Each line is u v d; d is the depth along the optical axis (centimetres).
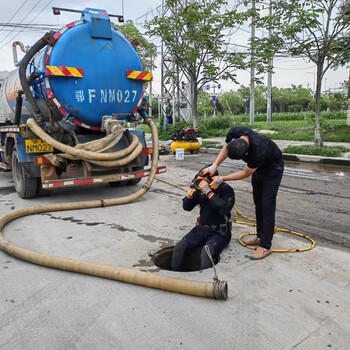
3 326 302
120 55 683
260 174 424
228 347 266
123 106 704
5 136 804
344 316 300
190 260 449
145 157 745
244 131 403
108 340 279
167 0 1512
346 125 1792
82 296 345
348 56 1248
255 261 411
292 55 1230
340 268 389
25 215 609
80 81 649
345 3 1090
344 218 565
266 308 314
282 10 1141
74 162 662
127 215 605
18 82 773
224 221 434
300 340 272
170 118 2162
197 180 423
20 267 413
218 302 326
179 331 287
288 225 538
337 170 982
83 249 461
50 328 297
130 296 342
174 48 1529
